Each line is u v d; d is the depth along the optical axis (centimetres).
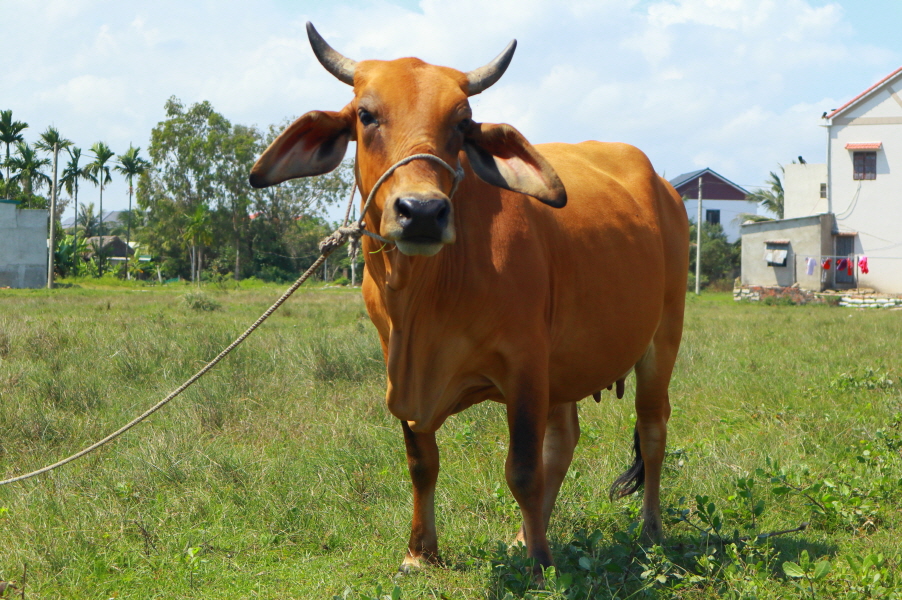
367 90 305
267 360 858
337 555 405
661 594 350
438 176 291
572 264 383
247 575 374
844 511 434
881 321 1772
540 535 345
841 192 3222
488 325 337
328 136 330
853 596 325
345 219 354
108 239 7725
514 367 340
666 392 470
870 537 415
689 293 3881
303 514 443
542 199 304
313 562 393
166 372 783
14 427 587
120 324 1279
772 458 547
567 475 512
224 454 527
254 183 314
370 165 306
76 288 3766
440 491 476
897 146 3148
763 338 1309
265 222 6141
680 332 486
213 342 924
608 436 622
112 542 406
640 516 452
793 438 598
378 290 343
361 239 349
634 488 455
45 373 777
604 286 398
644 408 460
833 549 400
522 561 340
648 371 468
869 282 3203
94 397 689
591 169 451
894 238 3167
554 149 471
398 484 491
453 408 367
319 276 6181
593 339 398
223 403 670
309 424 634
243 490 475
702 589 354
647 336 435
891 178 3162
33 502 449
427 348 339
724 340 1251
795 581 354
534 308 345
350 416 645
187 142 5819
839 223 3234
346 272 5922
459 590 357
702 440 589
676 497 486
